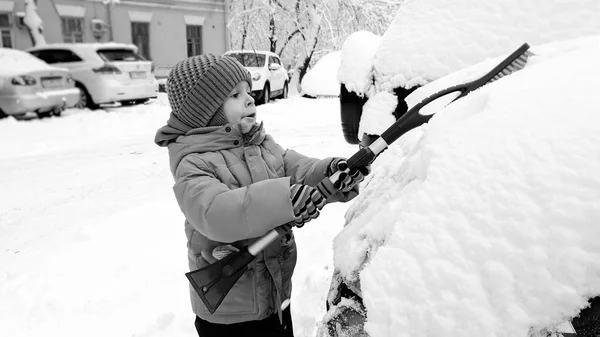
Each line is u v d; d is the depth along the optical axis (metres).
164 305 2.81
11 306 2.87
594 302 0.72
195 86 1.52
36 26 14.67
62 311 2.79
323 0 16.14
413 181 1.06
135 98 10.61
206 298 1.35
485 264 0.79
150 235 3.74
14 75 8.48
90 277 3.15
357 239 1.12
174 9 18.22
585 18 2.56
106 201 4.63
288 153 1.77
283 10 17.09
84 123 8.80
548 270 0.74
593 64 1.02
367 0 16.05
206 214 1.33
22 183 5.31
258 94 12.35
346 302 1.07
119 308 2.80
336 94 12.43
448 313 0.78
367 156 1.29
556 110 0.91
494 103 1.02
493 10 2.75
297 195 1.28
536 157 0.84
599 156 0.79
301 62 17.67
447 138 1.01
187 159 1.49
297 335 2.41
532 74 1.10
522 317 0.73
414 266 0.85
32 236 3.87
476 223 0.83
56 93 9.01
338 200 1.57
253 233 1.31
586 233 0.74
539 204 0.79
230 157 1.53
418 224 0.89
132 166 5.94
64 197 4.80
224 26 19.73
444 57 2.77
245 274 1.51
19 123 8.46
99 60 10.21
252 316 1.53
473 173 0.89
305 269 3.12
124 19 17.05
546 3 2.64
